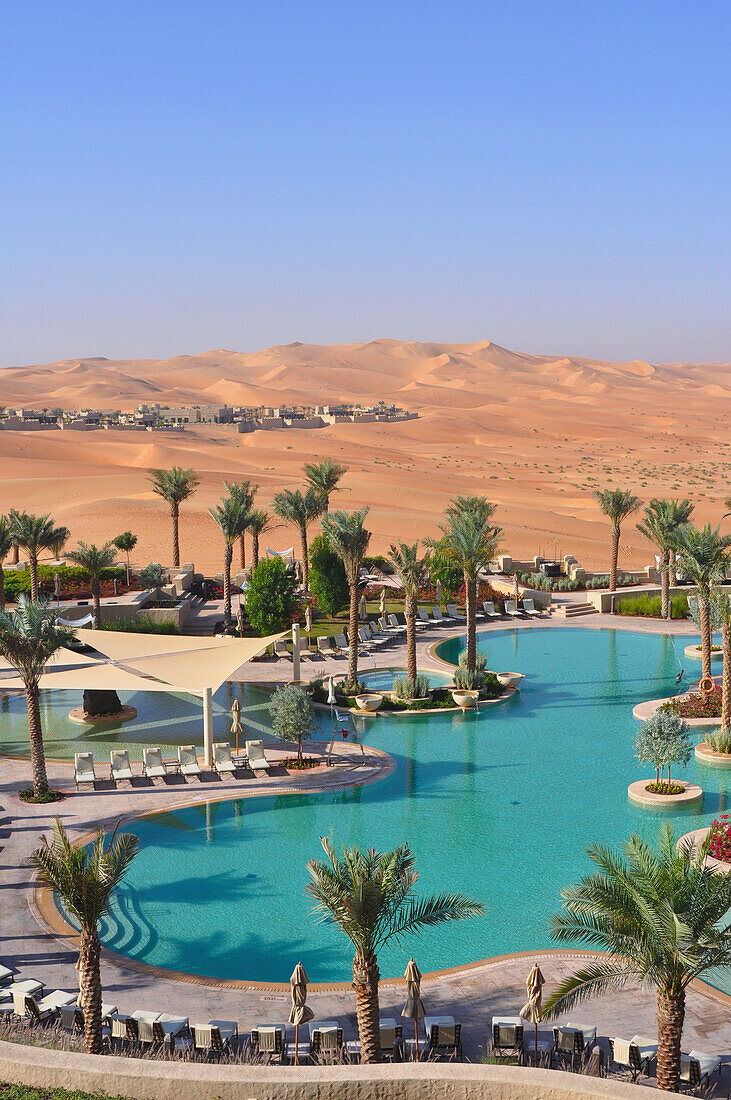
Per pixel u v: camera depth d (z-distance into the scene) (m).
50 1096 12.66
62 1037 15.52
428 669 43.19
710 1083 14.72
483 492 125.50
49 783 29.03
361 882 14.67
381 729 35.12
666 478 160.00
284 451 167.88
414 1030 16.34
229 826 26.09
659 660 45.38
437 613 54.12
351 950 19.66
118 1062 13.05
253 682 40.97
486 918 20.80
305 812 27.09
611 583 58.12
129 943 19.92
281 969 18.92
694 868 14.75
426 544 40.47
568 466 178.12
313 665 43.91
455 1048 15.69
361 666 43.59
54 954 19.23
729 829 23.77
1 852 23.98
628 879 14.51
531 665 44.62
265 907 21.48
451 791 28.69
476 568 38.22
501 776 29.98
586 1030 15.69
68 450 158.12
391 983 18.17
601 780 29.61
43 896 21.75
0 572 46.22
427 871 23.16
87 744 33.38
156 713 37.22
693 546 38.28
